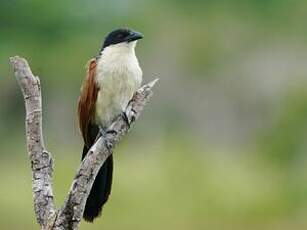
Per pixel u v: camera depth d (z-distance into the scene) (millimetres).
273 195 14852
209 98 24922
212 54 22375
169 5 21297
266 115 20828
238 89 24016
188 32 22094
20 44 17859
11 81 21844
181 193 15000
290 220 14594
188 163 15469
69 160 17000
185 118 25016
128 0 19719
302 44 19031
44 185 4520
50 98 23172
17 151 20859
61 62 18469
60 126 23531
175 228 14070
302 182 14641
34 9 17547
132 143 21609
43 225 4484
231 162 16312
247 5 20594
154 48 22859
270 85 22703
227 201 14828
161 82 24547
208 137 25078
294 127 15008
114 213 14422
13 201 15078
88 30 18609
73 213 4465
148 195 14883
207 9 21375
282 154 15023
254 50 22141
